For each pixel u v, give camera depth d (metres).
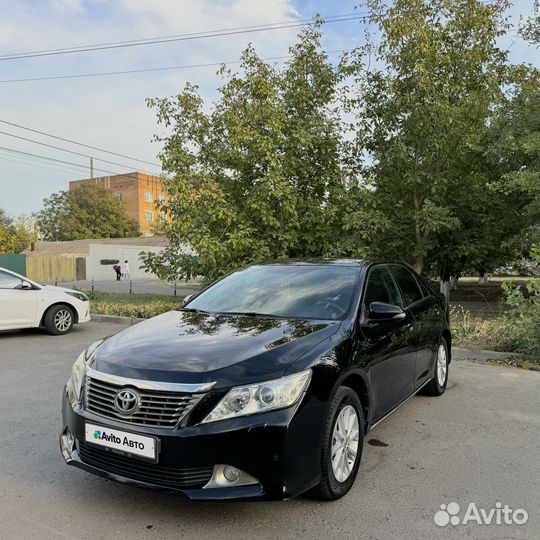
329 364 3.29
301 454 2.98
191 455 2.83
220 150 11.84
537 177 10.24
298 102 11.74
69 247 43.38
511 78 11.64
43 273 33.84
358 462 3.56
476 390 6.05
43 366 7.23
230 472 2.89
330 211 11.27
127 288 25.83
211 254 10.78
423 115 10.63
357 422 3.57
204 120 12.18
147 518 3.12
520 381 6.46
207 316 4.13
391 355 4.23
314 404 3.09
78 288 25.22
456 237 13.10
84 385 3.28
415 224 11.82
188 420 2.87
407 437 4.49
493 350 7.94
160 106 12.17
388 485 3.56
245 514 3.16
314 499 3.33
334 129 11.95
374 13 10.86
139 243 45.28
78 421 3.19
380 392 4.04
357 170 12.15
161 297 17.56
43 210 62.59
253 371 3.01
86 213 57.88
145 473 2.97
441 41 10.66
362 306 4.07
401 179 11.59
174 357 3.17
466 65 10.71
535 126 11.04
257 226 11.61
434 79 10.63
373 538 2.92
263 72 11.73
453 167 12.16
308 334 3.54
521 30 11.25
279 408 2.94
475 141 11.34
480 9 10.44
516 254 13.54
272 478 2.87
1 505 3.28
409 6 10.52
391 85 10.77
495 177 12.29
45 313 9.92
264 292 4.50
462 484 3.59
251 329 3.67
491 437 4.50
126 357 3.25
